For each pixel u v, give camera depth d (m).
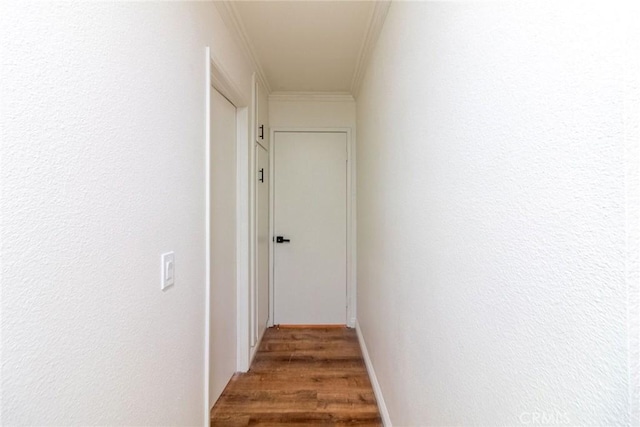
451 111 0.74
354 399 1.74
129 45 0.75
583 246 0.38
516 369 0.50
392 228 1.35
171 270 0.96
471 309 0.65
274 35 1.83
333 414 1.62
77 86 0.59
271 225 2.81
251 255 2.15
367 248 2.14
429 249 0.90
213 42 1.38
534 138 0.46
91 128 0.62
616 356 0.34
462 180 0.69
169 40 0.95
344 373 2.02
